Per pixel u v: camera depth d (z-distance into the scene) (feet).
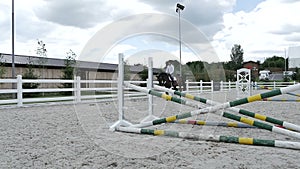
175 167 6.54
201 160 7.12
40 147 8.55
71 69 39.50
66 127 12.41
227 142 9.14
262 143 8.30
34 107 23.45
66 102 28.07
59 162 6.95
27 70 40.19
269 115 16.97
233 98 34.68
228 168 6.45
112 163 6.88
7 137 10.09
